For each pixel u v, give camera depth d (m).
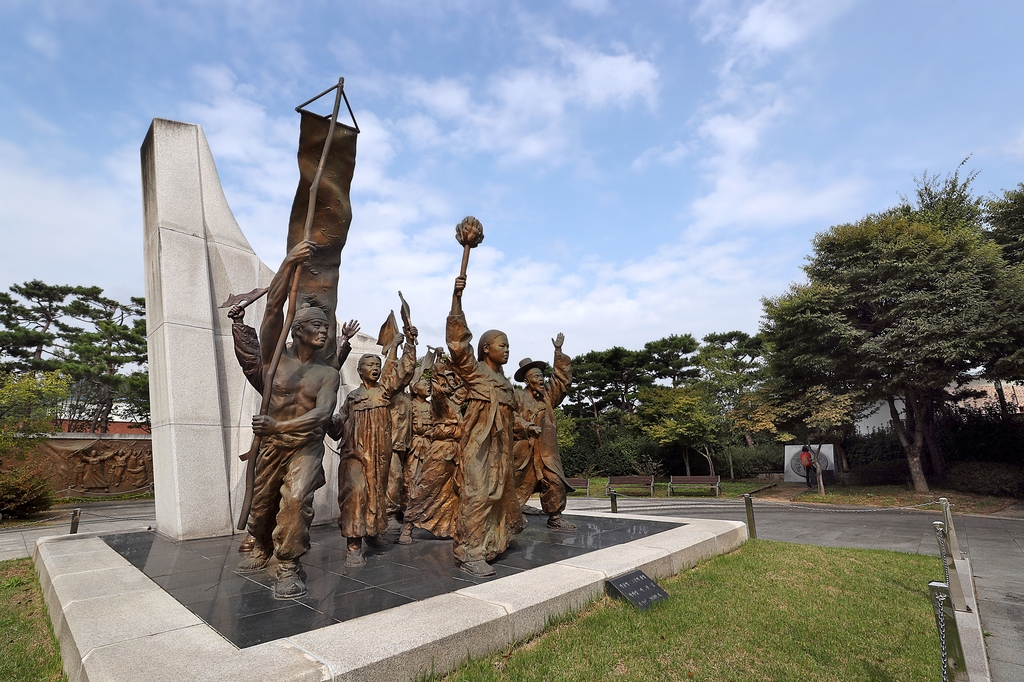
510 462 6.59
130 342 31.45
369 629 4.03
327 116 7.40
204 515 8.72
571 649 4.46
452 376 7.64
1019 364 17.84
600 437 37.16
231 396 9.69
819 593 6.45
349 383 12.02
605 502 21.84
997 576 8.70
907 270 19.45
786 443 32.28
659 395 29.47
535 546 7.12
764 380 30.25
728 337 39.62
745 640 4.89
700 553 7.51
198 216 9.71
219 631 4.05
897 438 25.70
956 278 18.47
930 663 4.59
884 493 21.27
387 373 7.39
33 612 5.96
